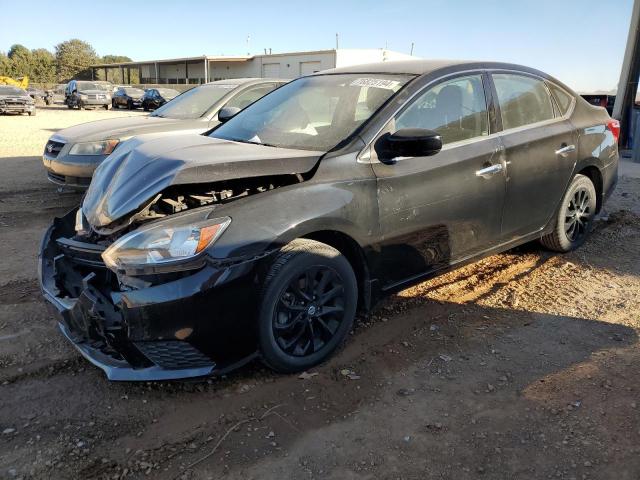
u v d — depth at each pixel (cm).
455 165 376
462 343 362
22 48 9244
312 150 347
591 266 497
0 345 358
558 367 332
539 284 458
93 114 2989
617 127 549
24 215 683
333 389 312
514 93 440
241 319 291
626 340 362
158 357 283
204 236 277
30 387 314
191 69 5606
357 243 333
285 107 413
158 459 258
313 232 318
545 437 270
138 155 339
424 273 378
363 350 354
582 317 397
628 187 846
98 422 284
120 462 256
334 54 3872
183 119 752
